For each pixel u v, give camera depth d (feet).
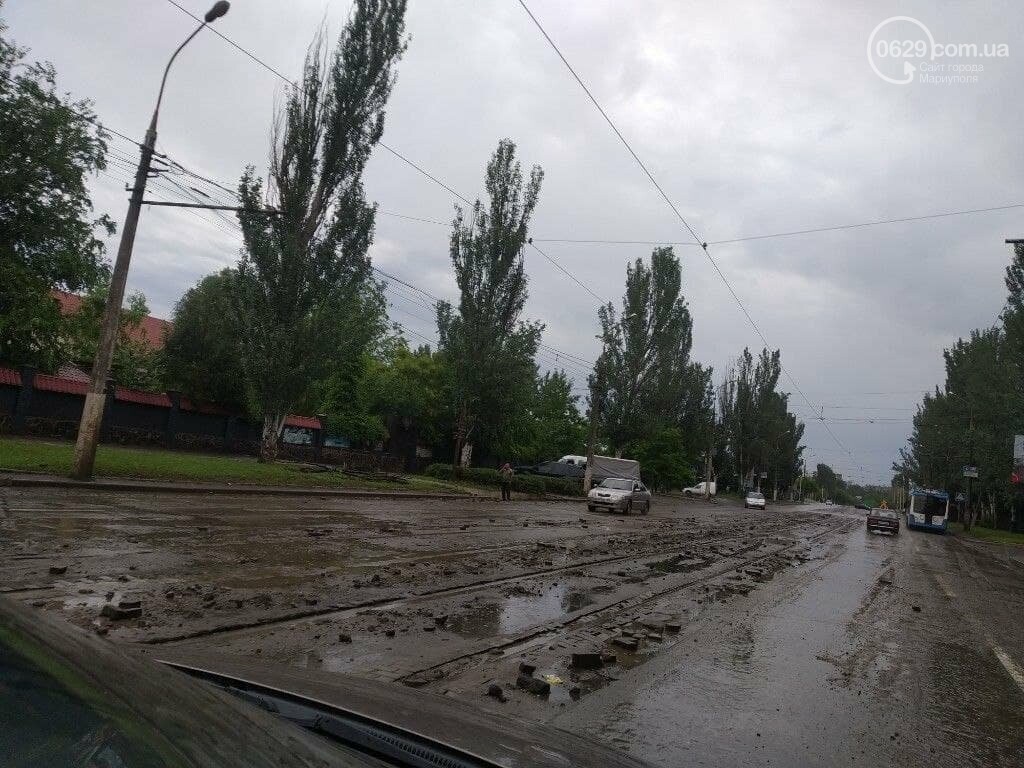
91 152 80.94
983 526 208.23
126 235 57.62
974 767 14.74
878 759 14.61
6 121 74.33
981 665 24.20
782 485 359.46
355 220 87.66
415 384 141.28
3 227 78.84
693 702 17.11
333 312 86.63
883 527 119.85
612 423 160.66
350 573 29.04
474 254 117.39
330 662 17.06
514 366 118.42
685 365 169.17
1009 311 142.31
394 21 88.63
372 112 88.58
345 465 98.12
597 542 51.52
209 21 54.34
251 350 85.30
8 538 28.32
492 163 117.39
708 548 54.60
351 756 4.69
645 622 25.57
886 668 22.39
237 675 7.13
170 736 3.46
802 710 17.29
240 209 59.06
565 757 6.38
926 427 246.88
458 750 5.96
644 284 159.84
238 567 27.71
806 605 32.73
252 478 74.49
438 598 26.03
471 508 78.69
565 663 19.36
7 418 79.77
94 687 3.48
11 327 81.51
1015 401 141.69
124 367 110.32
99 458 64.18
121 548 28.86
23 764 2.59
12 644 3.45
